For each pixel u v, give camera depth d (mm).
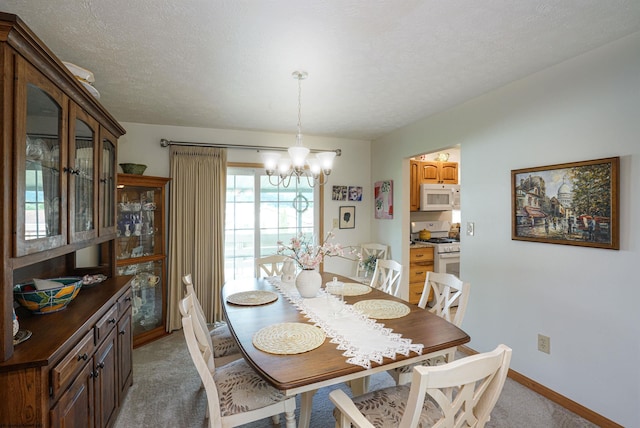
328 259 4387
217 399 1417
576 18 1613
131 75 2295
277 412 1548
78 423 1414
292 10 1524
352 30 1712
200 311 2002
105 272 2426
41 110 1344
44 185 1375
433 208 4609
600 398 1934
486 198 2717
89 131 1888
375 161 4500
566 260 2121
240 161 3945
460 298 1944
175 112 3174
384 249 4168
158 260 3430
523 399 2211
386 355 1368
